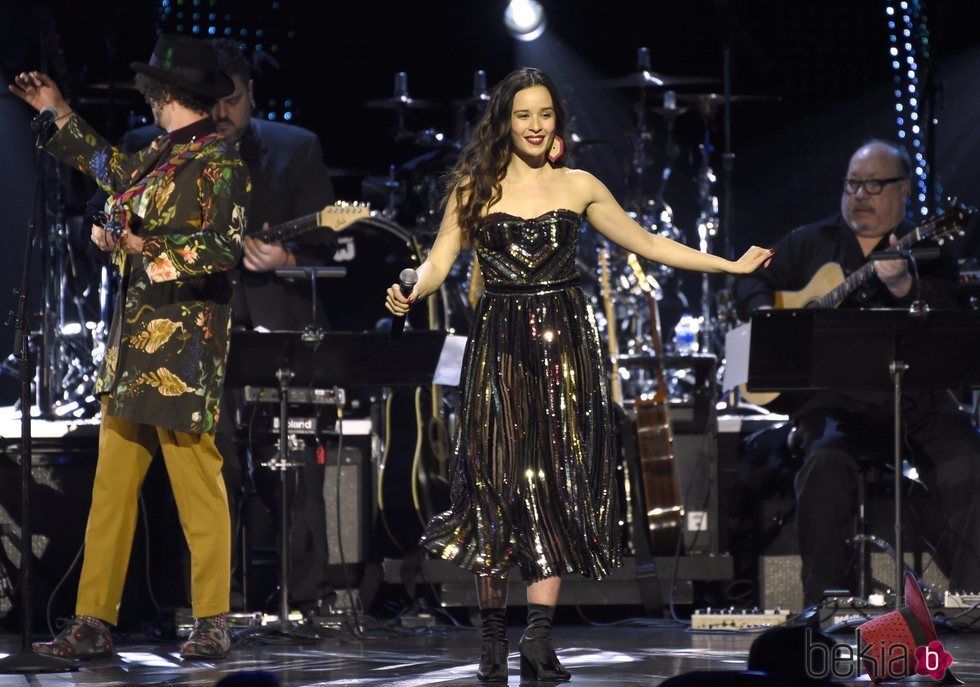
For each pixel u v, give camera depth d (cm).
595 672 1577
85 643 1719
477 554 1500
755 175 3606
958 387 1964
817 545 2103
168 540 2203
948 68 3466
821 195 3584
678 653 1775
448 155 2916
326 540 2233
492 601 1524
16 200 3030
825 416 2188
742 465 2384
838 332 1922
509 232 1520
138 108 3028
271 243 2234
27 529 1661
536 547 1494
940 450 2166
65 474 2236
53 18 2714
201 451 1731
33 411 2511
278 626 1966
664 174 3195
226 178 1702
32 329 2592
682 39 3572
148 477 2209
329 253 2334
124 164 1775
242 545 2225
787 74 3566
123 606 2238
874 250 2202
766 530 2330
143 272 1697
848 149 3566
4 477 2225
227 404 2150
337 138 3438
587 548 1499
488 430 1517
